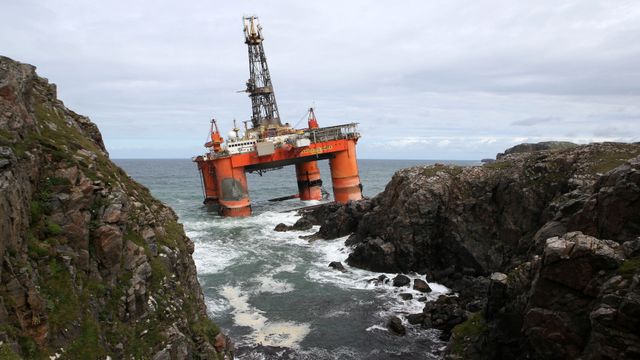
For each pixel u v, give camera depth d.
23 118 17.62
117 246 17.36
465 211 44.84
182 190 130.88
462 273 42.22
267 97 86.56
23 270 13.26
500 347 23.56
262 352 28.12
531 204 40.72
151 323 17.66
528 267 24.06
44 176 16.61
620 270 18.16
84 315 14.77
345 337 30.45
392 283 40.84
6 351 11.26
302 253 51.41
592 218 23.91
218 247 54.25
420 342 29.81
